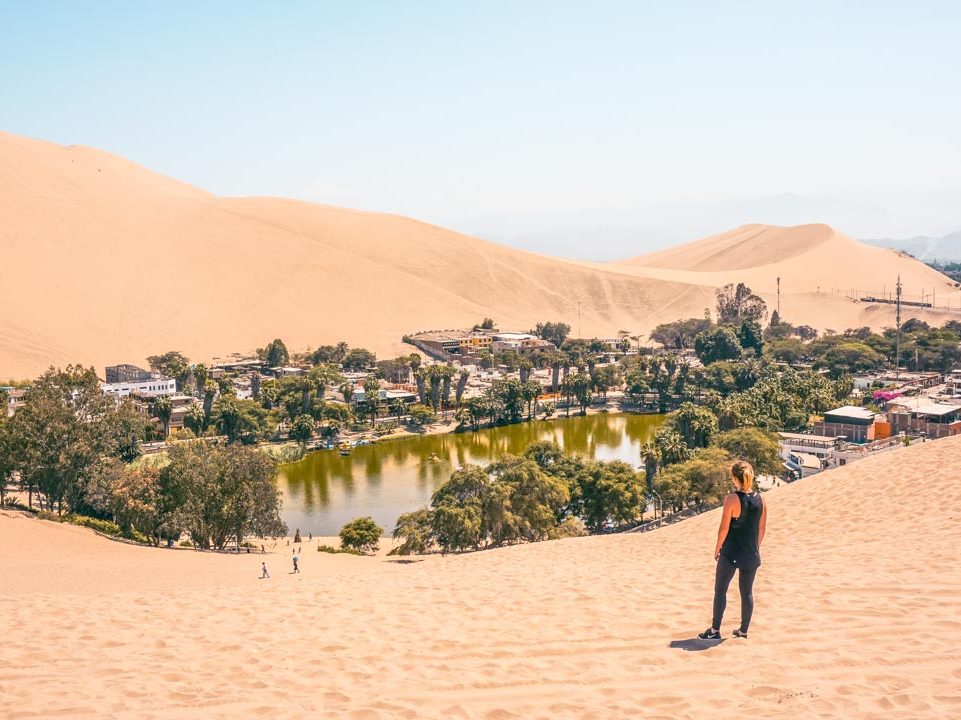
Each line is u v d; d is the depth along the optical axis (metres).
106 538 59.34
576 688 10.38
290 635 14.11
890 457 31.83
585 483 84.88
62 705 10.56
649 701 9.75
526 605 15.84
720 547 12.23
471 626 14.16
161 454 125.69
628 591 16.75
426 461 129.75
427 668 11.62
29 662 12.70
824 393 150.75
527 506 75.25
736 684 10.08
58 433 78.31
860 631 11.70
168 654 13.01
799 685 9.82
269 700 10.56
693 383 189.75
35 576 39.25
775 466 98.06
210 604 17.69
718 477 85.19
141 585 39.62
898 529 21.91
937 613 12.23
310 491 109.75
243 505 73.25
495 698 10.20
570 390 177.88
